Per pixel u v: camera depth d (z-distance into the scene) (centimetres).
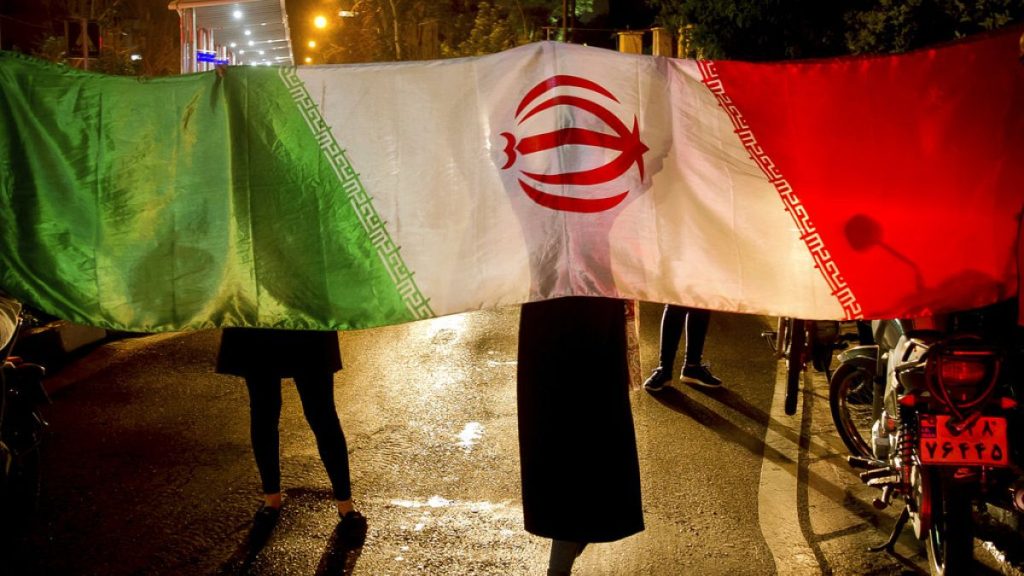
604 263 383
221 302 392
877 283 381
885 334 511
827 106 386
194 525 521
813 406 747
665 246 383
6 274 385
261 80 390
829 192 381
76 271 388
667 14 1213
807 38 1046
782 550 489
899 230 380
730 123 386
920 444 413
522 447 398
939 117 383
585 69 386
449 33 4228
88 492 567
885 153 382
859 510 541
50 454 633
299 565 473
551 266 383
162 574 466
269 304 392
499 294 385
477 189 387
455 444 657
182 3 1911
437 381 835
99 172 387
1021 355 445
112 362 895
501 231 386
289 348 493
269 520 516
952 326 460
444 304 387
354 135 389
